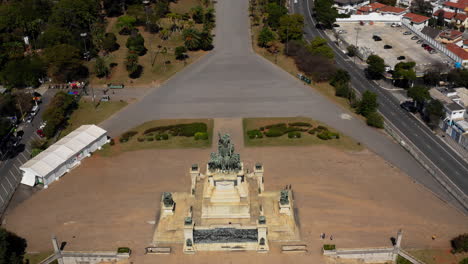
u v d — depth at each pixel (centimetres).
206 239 12525
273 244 12812
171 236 13025
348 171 16312
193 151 17725
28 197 15475
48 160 16338
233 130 19162
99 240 13238
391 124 19925
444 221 13875
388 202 14675
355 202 14625
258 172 13938
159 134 18900
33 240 13425
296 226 13425
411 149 17588
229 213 12781
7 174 16962
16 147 18650
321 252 12619
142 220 13975
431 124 19862
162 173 16338
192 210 13162
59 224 14012
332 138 18438
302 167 16512
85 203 14912
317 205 14450
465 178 16225
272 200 13850
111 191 15450
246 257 12444
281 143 18150
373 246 12750
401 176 16100
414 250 12719
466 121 19050
